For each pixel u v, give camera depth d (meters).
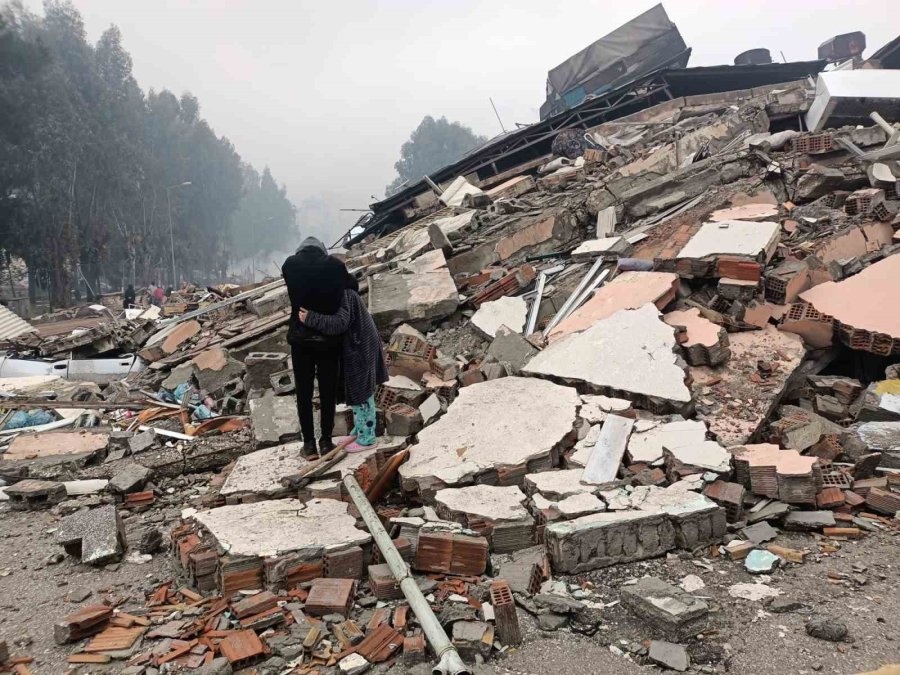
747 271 6.45
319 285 4.39
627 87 19.48
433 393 5.78
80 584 3.84
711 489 4.03
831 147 9.34
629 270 7.45
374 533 3.67
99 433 6.43
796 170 9.28
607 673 2.76
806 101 14.19
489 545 3.81
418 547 3.58
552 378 5.69
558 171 13.89
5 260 48.47
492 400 5.36
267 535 3.69
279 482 4.42
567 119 20.02
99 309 22.97
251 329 8.77
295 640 3.03
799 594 3.26
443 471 4.43
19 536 4.68
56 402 7.66
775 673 2.68
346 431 5.32
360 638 3.01
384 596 3.39
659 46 23.89
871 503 4.11
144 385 8.59
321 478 4.45
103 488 5.38
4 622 3.44
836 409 5.52
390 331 7.83
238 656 2.89
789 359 5.80
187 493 5.29
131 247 56.19
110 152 51.69
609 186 10.00
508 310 7.51
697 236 7.32
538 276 8.20
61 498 5.31
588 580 3.50
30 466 5.72
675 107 18.72
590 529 3.58
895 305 6.11
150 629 3.25
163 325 11.93
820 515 3.97
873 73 13.16
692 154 12.07
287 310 9.05
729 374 5.66
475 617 3.14
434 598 3.35
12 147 41.78
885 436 4.93
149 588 3.71
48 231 44.12
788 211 8.57
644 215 9.58
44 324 21.45
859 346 6.02
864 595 3.21
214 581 3.58
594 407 5.05
